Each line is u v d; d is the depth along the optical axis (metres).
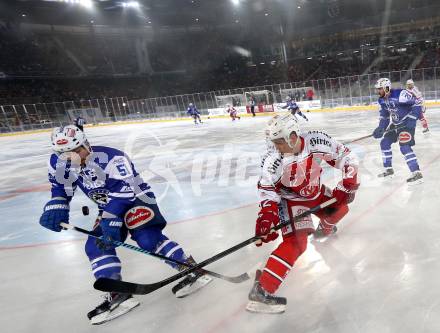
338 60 31.69
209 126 18.44
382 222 3.43
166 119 27.83
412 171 4.49
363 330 2.03
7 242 4.30
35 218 5.25
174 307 2.47
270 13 35.75
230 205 4.73
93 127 28.56
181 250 2.54
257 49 37.75
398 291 2.32
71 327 2.41
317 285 2.51
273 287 2.22
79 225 4.70
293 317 2.21
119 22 36.06
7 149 17.02
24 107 27.41
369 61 29.84
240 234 3.68
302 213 2.40
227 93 27.31
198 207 4.83
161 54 39.25
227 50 39.06
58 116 28.53
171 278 2.26
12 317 2.61
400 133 4.54
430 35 29.34
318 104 20.22
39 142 19.22
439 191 4.10
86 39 35.59
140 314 2.44
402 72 17.73
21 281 3.19
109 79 34.59
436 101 15.62
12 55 31.02
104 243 2.28
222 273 2.87
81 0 30.52
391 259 2.72
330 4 33.25
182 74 38.53
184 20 38.41
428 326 1.99
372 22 32.38
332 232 3.25
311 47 35.00
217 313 2.35
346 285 2.46
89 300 2.74
